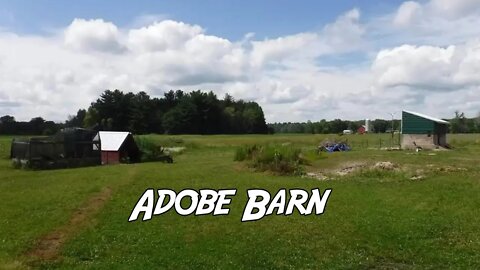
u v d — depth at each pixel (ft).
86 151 223.92
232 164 188.96
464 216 96.43
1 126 571.28
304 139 430.61
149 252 74.08
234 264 70.03
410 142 269.85
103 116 634.02
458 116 616.39
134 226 88.22
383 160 185.06
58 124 612.70
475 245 80.02
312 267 70.49
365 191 122.42
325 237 84.07
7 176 155.43
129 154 253.85
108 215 94.99
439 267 71.41
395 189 124.57
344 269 70.13
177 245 77.97
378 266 71.82
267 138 465.47
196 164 193.77
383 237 84.33
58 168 205.57
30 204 103.09
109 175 151.02
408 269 70.69
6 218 90.43
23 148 208.03
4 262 65.77
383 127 645.92
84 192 117.50
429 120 263.90
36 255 70.49
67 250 73.00
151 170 167.22
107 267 66.39
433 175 144.87
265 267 69.87
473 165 165.78
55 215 93.20
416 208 103.14
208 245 78.59
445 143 274.77
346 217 96.68
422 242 81.82
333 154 218.79
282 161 167.63
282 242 81.10
